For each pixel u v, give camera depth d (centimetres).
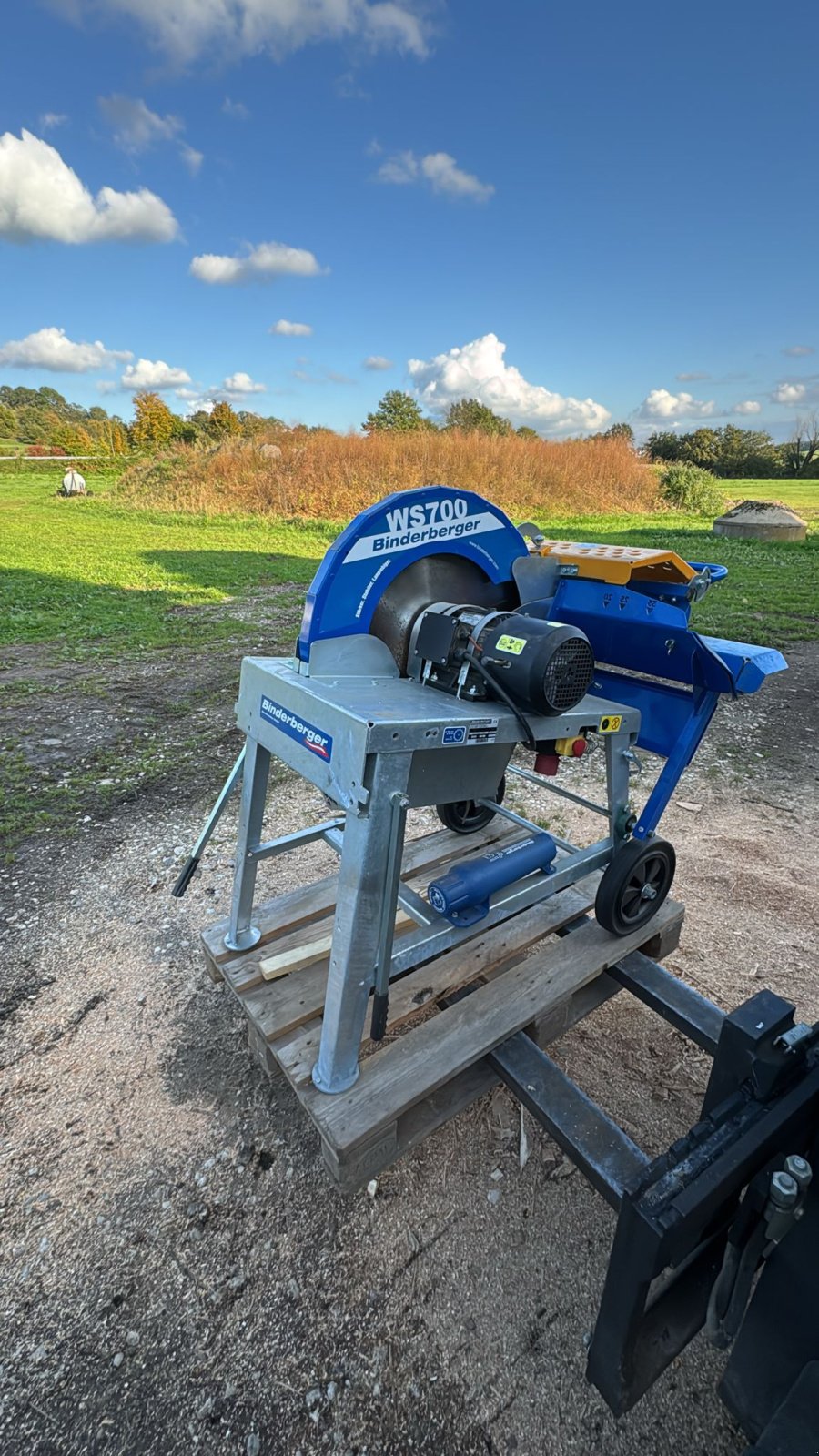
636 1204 100
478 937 217
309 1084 165
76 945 266
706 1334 148
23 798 386
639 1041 225
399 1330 148
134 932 274
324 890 237
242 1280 157
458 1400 137
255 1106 199
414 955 181
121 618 837
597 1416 135
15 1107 199
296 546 1431
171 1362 143
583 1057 218
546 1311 151
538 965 204
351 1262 161
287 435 2108
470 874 190
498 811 249
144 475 2225
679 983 205
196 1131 192
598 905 207
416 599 191
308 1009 188
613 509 2205
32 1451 129
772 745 475
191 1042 221
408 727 142
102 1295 154
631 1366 116
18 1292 155
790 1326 114
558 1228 168
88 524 1716
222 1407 136
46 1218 170
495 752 201
